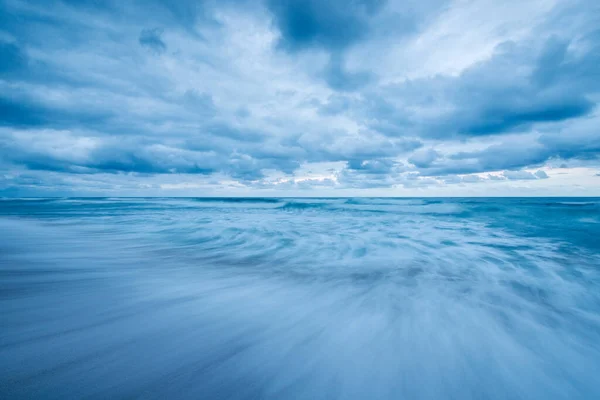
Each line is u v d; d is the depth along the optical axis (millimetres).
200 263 5504
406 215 15883
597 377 2182
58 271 4551
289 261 5727
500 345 2574
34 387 1762
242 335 2623
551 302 3590
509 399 1915
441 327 2885
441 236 8625
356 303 3506
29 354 2137
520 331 2844
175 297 3568
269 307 3334
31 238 8148
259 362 2191
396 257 6078
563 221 12086
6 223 12203
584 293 3902
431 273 4875
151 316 2957
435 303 3520
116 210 21094
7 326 2588
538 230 9789
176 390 1821
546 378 2146
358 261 5754
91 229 10164
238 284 4199
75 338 2418
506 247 7039
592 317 3174
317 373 2086
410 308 3359
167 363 2117
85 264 5133
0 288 3641
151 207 25156
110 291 3684
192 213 18234
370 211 18969
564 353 2484
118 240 8000
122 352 2232
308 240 8008
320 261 5738
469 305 3469
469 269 5133
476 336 2723
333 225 11281
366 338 2635
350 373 2102
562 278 4574
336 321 2982
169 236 8656
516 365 2289
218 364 2139
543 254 6285
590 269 5066
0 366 1963
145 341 2432
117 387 1813
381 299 3650
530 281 4422
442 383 2035
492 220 12938
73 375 1906
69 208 24266
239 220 13289
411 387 1979
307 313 3178
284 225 11281
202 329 2711
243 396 1807
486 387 2016
